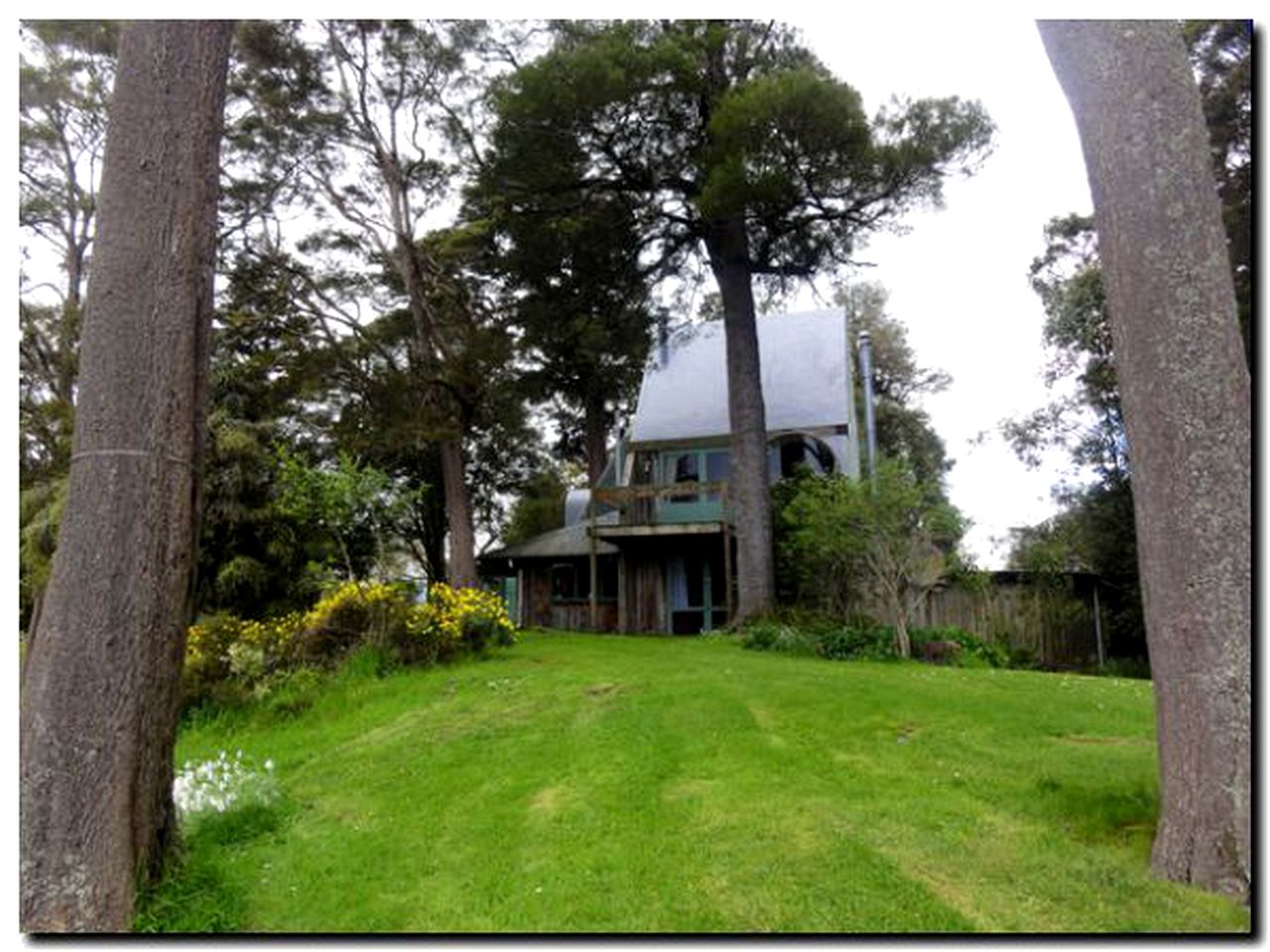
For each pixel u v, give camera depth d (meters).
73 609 3.69
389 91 18.16
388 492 11.82
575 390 25.56
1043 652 16.45
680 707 7.30
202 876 3.87
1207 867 3.50
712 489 17.05
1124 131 4.12
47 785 3.49
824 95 12.07
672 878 3.75
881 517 12.03
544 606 21.50
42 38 17.48
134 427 3.90
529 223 15.45
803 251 15.34
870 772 5.33
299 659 9.70
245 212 17.36
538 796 5.08
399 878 3.94
